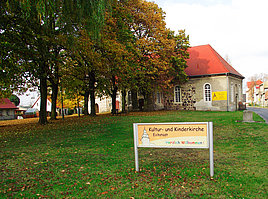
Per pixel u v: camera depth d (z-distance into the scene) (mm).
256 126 14031
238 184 4961
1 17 11867
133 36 27188
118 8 23891
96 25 11812
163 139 5773
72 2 10516
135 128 6039
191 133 5539
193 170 6004
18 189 5047
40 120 20375
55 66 18719
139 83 29203
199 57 41406
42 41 14945
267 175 5418
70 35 13156
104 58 21312
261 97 88312
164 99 42625
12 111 54781
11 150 9227
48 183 5391
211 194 4527
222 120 18797
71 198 4562
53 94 26984
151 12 29719
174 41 32438
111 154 8078
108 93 29906
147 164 6734
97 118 24250
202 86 38812
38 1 8914
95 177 5723
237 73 43156
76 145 9914
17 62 16016
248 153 7602
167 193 4672
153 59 28203
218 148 8617
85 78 26953
